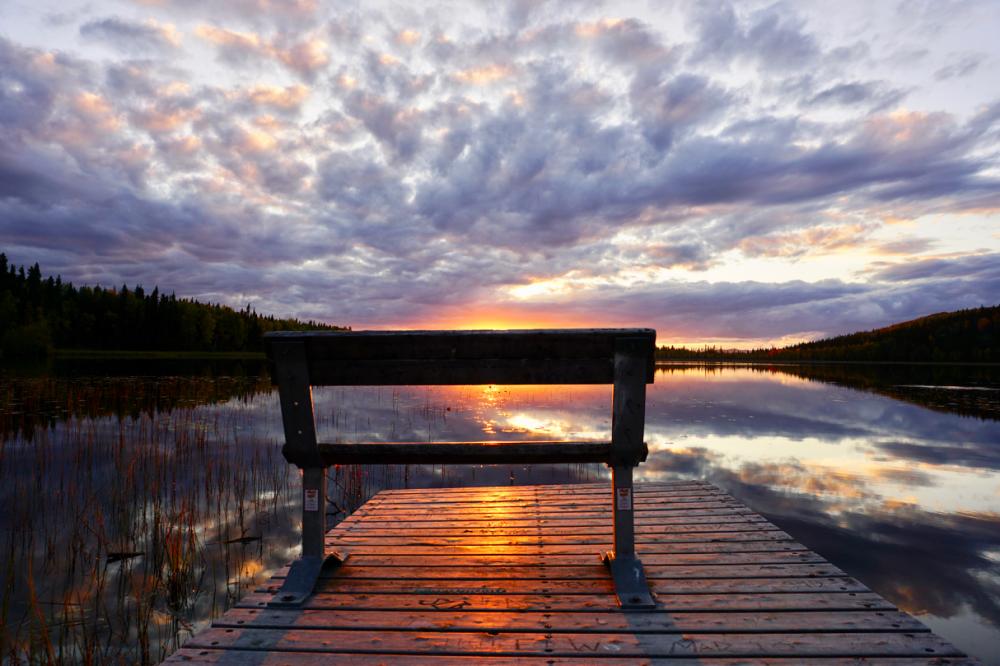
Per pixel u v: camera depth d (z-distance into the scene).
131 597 5.07
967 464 11.27
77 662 3.96
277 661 2.24
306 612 2.66
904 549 6.70
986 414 19.20
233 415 17.39
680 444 13.38
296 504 8.12
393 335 2.74
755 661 2.20
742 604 2.70
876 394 27.88
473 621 2.55
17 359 57.19
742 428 15.99
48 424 14.85
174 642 4.28
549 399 24.42
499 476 9.95
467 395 26.59
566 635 2.42
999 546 6.77
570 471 10.30
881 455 12.10
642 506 4.54
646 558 3.33
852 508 8.32
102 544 6.34
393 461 2.95
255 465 10.61
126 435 13.35
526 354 2.77
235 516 7.54
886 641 2.35
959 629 4.88
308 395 2.90
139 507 7.77
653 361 2.77
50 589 5.20
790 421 17.52
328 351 2.84
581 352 2.77
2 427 13.34
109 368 44.66
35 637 4.32
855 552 6.62
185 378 33.25
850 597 2.78
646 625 2.49
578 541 3.65
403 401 23.25
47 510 7.50
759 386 34.41
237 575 5.61
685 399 24.89
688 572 3.11
